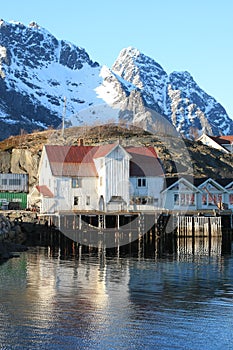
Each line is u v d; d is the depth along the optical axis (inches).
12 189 3791.8
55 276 1689.2
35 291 1439.5
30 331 1093.1
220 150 5659.5
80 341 1043.3
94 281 1614.2
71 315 1200.2
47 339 1051.3
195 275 1737.2
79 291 1451.8
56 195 2992.1
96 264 1998.0
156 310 1248.2
